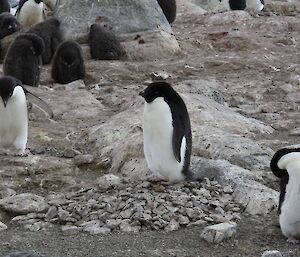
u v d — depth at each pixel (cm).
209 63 2848
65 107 2167
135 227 1277
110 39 2923
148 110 1411
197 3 4403
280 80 2602
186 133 1423
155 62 2881
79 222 1311
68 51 2564
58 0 3212
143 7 3116
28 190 1519
